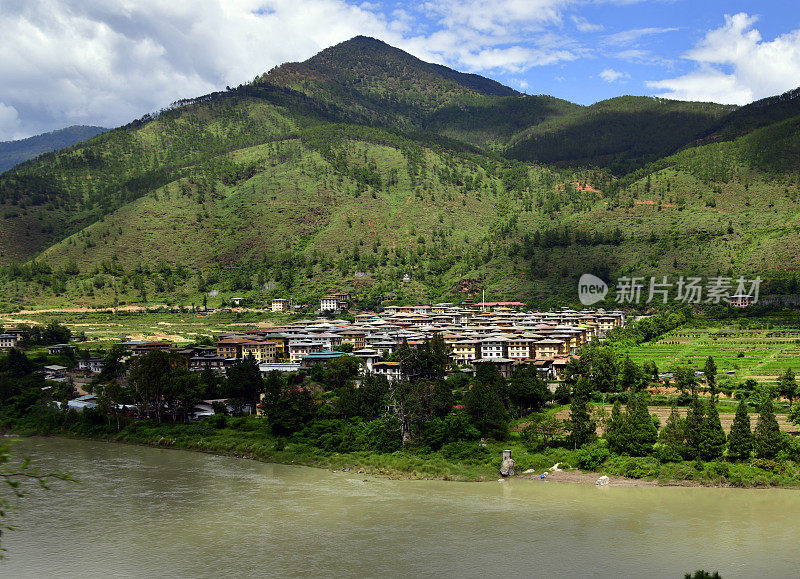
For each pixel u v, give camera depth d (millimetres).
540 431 165250
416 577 102125
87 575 104750
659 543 112500
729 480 141750
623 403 196625
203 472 162250
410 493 142375
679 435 154125
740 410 149625
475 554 109688
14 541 117625
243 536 118875
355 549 112438
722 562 105188
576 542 113625
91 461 174250
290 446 177125
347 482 152000
